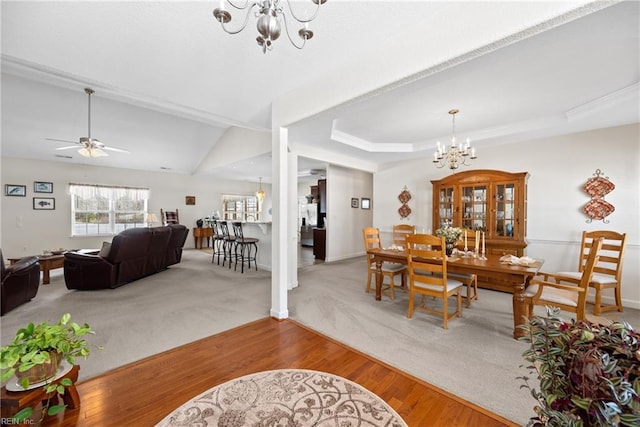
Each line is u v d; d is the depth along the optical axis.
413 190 5.60
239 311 3.10
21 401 1.29
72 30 1.76
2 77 3.70
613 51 2.05
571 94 2.83
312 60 2.18
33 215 5.98
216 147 6.80
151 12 1.68
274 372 1.94
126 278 4.20
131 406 1.60
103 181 6.93
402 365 2.03
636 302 3.29
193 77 2.34
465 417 1.53
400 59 1.86
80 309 3.14
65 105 4.43
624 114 3.05
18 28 1.70
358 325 2.73
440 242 2.66
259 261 5.54
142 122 5.33
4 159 5.66
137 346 2.29
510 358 2.12
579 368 0.81
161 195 7.90
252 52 2.07
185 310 3.12
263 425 1.47
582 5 1.25
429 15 1.70
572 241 3.78
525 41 1.47
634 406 0.69
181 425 1.47
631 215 3.36
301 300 3.50
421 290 2.83
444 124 3.84
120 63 2.09
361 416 1.53
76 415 1.52
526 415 1.54
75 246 6.52
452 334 2.53
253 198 10.06
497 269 2.54
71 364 1.54
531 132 3.74
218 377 1.88
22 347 1.31
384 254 3.39
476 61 1.65
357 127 3.99
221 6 1.20
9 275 3.01
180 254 5.86
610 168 3.49
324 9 1.67
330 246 6.35
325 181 6.83
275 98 2.81
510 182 3.93
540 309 3.20
